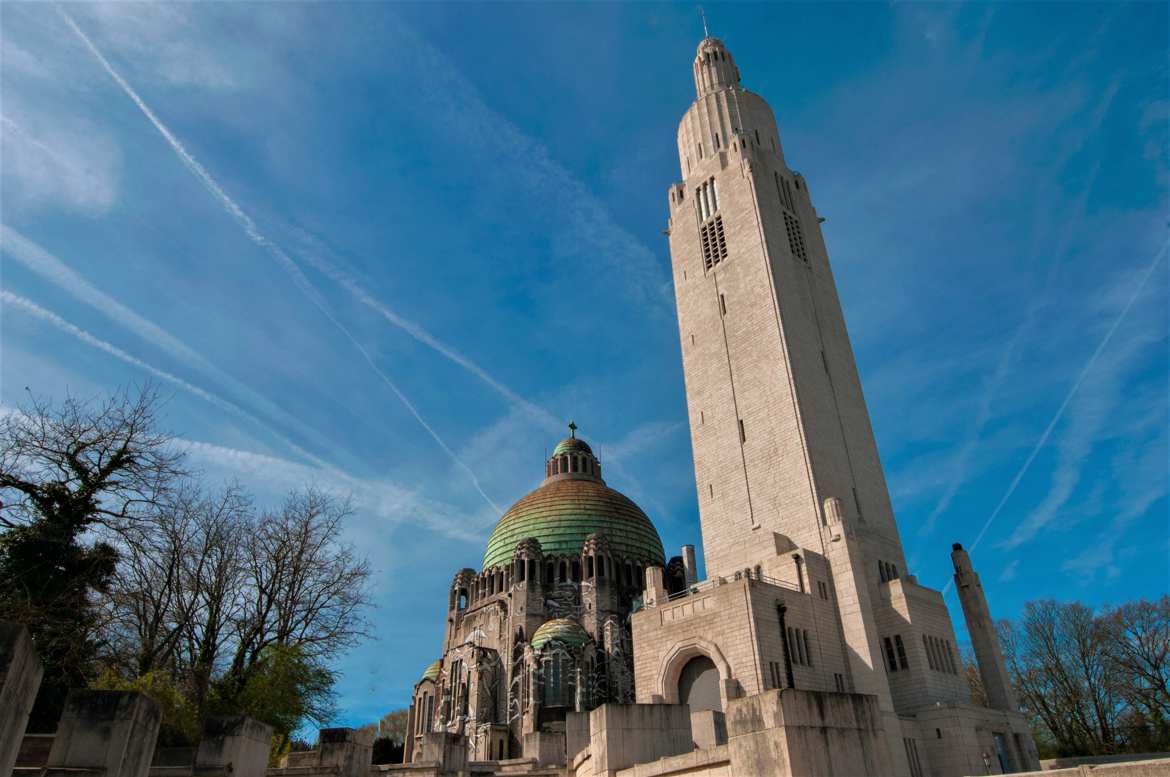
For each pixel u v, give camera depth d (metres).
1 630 15.48
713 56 112.25
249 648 50.91
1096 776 20.61
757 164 91.94
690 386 86.44
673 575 109.81
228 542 52.72
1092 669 83.62
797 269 86.88
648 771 30.09
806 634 59.97
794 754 18.70
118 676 41.88
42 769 19.94
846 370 84.19
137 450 43.59
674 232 99.25
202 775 28.36
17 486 40.41
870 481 76.81
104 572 43.47
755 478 74.81
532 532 108.62
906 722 56.16
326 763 38.81
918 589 64.31
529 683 87.62
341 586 54.22
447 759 49.97
